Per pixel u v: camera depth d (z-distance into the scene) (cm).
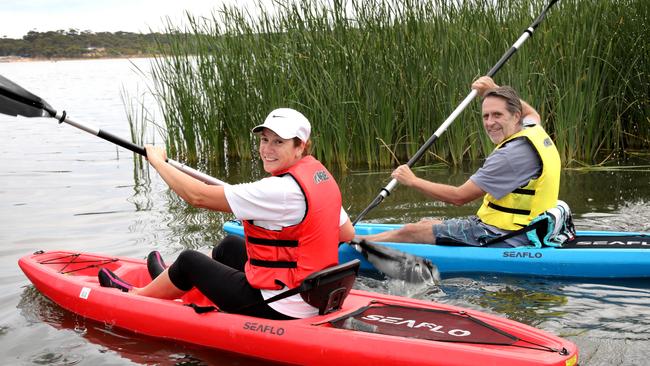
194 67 911
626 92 852
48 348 358
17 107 409
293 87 846
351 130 835
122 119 1412
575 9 802
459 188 479
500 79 794
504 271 466
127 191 732
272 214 323
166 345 359
